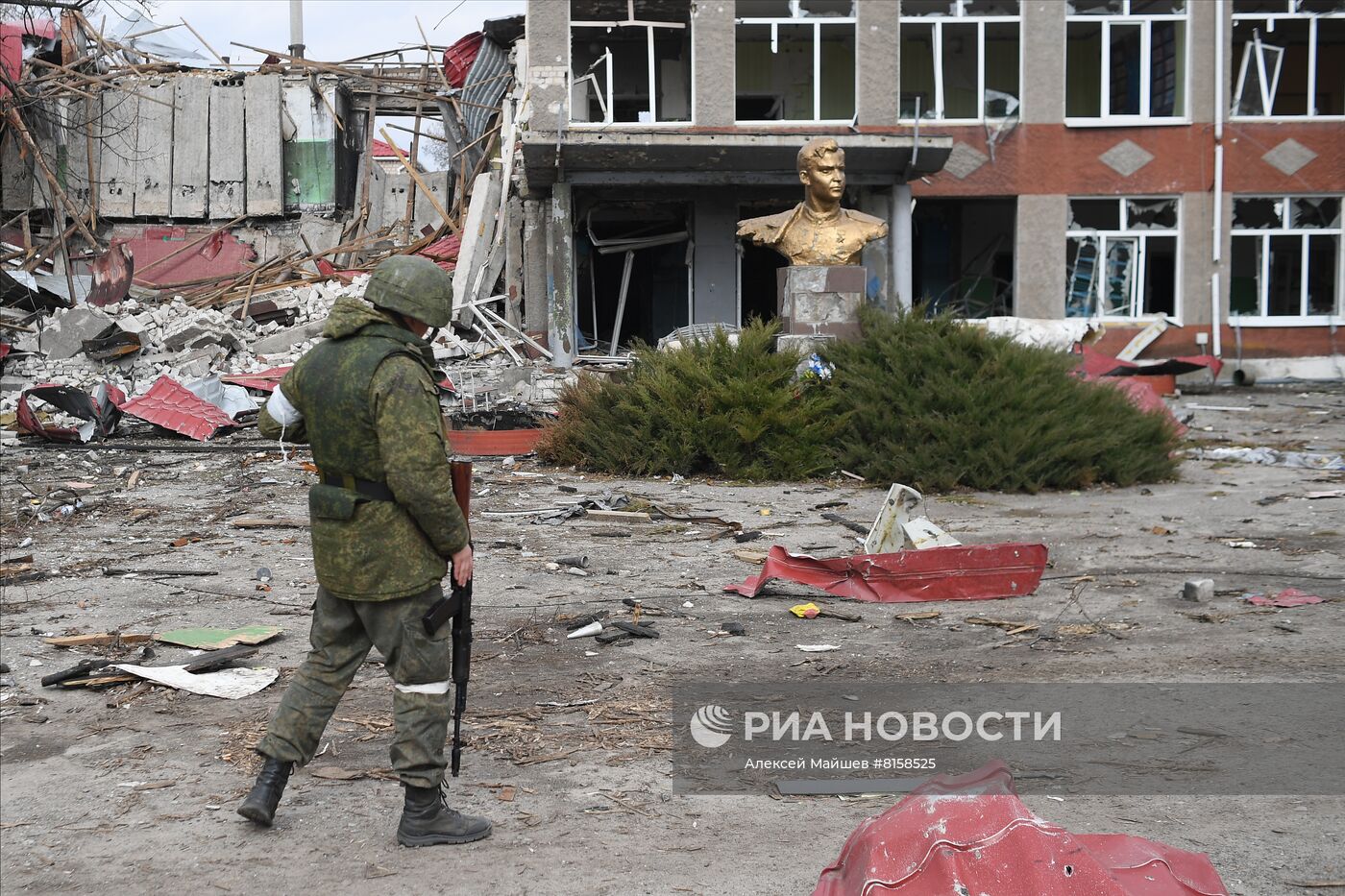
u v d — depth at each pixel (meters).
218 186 25.52
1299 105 25.27
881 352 12.48
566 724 4.84
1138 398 13.92
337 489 3.58
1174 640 6.04
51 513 10.20
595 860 3.54
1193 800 3.96
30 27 25.52
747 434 12.02
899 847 2.80
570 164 19.62
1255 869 3.41
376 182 27.53
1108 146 23.09
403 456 3.47
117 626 6.43
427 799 3.67
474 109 25.50
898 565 7.01
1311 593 6.99
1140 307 23.66
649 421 12.49
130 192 25.33
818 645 6.02
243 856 3.61
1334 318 23.53
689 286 21.84
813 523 9.59
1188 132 23.14
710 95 21.56
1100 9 23.23
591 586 7.42
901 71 24.25
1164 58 23.81
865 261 21.16
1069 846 2.77
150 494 11.40
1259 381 23.36
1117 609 6.72
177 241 25.33
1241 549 8.32
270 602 6.98
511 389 17.89
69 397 15.41
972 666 5.63
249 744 4.61
